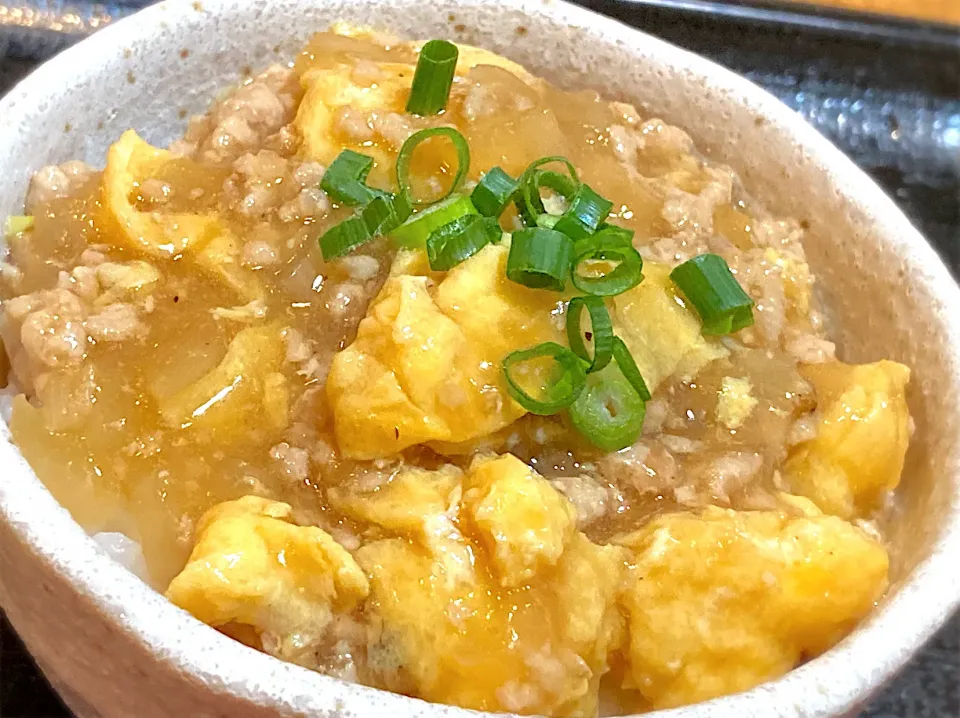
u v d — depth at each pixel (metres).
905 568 0.14
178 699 0.12
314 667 0.13
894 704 0.17
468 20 0.18
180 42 0.17
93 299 0.14
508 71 0.17
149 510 0.13
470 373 0.14
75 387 0.14
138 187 0.15
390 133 0.16
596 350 0.14
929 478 0.15
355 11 0.18
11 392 0.15
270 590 0.12
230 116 0.16
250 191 0.15
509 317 0.14
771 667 0.13
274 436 0.14
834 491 0.15
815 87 0.23
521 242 0.14
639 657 0.13
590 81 0.19
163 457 0.13
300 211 0.15
